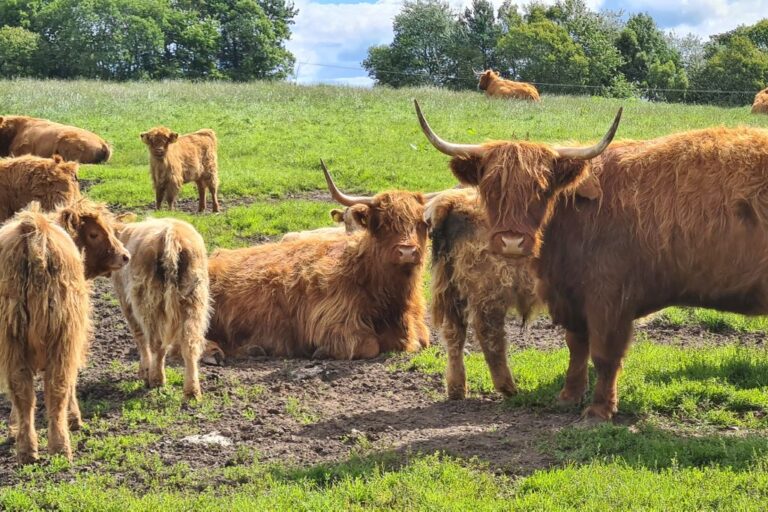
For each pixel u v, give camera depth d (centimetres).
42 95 3238
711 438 627
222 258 1025
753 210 625
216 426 706
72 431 691
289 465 615
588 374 806
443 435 666
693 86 7312
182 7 8319
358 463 602
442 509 519
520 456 611
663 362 818
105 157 2172
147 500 547
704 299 659
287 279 980
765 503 505
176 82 4094
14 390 610
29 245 601
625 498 518
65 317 611
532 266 698
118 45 7381
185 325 772
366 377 850
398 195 916
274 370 885
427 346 984
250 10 8444
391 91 3562
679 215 644
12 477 600
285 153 2236
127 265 807
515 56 7312
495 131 2559
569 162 646
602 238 669
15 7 7706
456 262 739
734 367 780
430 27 8400
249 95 3325
